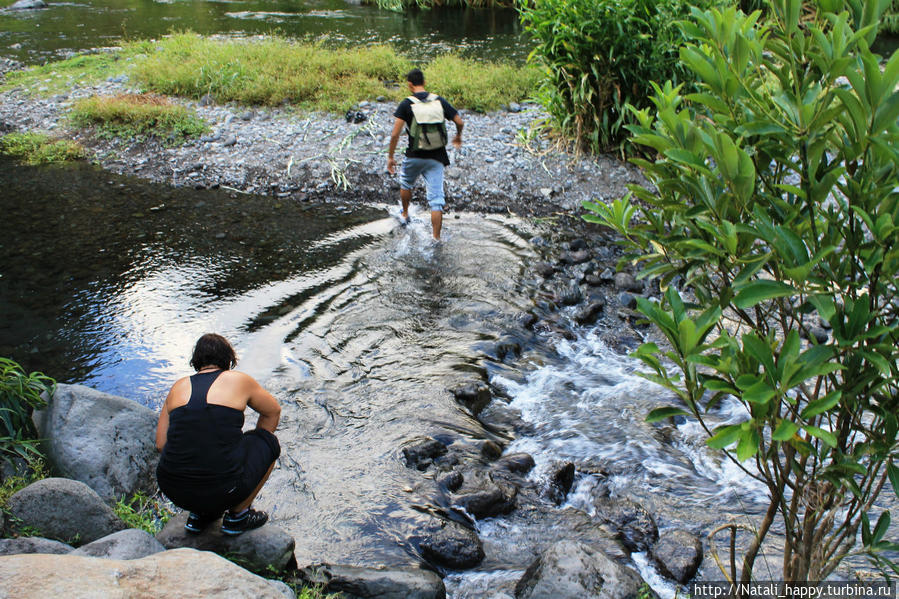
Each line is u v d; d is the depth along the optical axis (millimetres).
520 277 7102
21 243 7434
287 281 6934
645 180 9242
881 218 1957
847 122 2162
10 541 3059
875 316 2199
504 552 3902
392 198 8953
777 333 5871
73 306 6297
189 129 10258
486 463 4555
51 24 17469
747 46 2221
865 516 2572
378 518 3994
